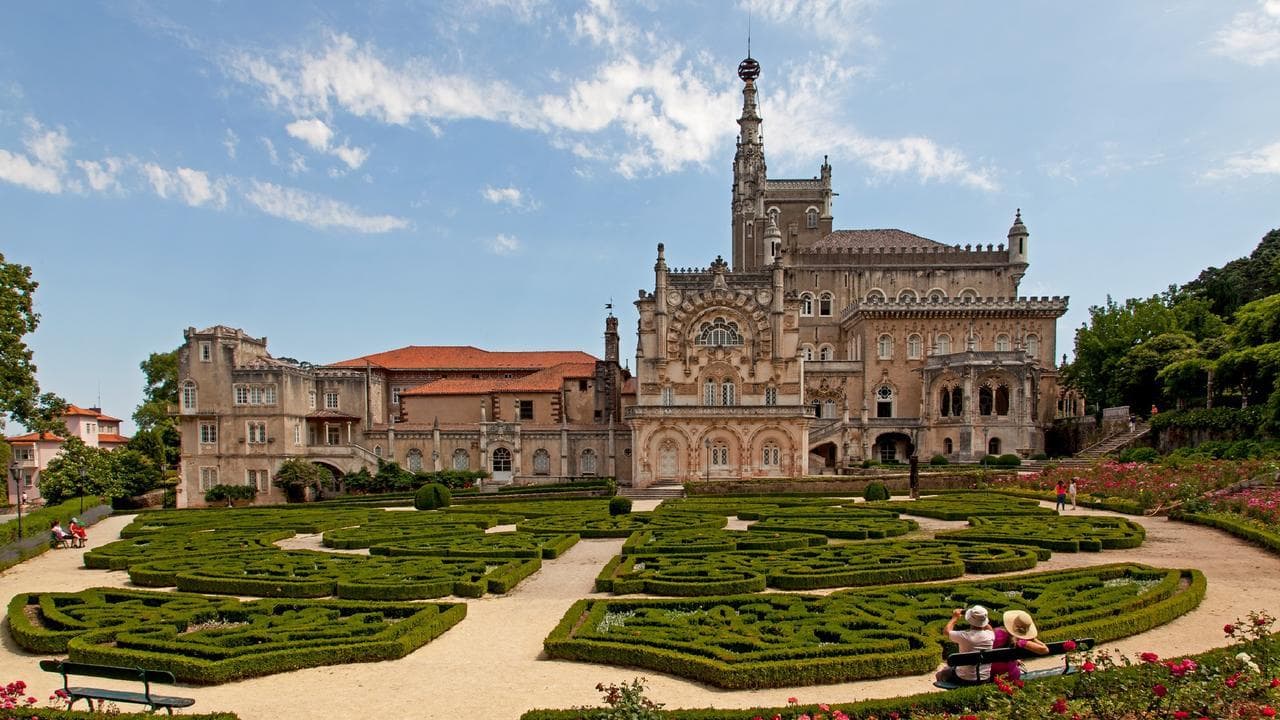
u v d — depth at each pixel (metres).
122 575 40.16
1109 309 106.31
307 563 38.38
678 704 20.36
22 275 67.62
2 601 34.12
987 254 111.44
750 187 125.31
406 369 109.62
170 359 119.62
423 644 26.05
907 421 99.38
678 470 89.31
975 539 41.97
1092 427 96.44
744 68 128.25
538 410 101.19
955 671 19.28
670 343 92.81
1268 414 70.88
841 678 21.83
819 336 111.88
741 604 28.92
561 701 20.95
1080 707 16.12
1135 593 28.44
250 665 23.17
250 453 90.25
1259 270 108.69
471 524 51.94
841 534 45.25
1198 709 15.61
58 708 18.62
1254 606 28.64
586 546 45.47
